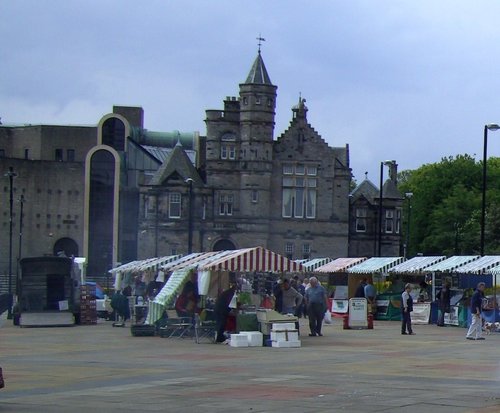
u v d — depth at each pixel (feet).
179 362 104.99
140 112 463.83
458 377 89.04
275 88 378.94
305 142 382.83
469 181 507.30
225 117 378.73
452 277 237.45
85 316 193.06
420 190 507.71
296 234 381.81
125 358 110.73
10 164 410.31
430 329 176.04
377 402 71.31
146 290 202.28
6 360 107.96
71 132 439.63
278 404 70.59
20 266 187.52
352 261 234.38
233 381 85.30
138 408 69.15
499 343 137.59
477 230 451.94
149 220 375.25
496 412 65.92
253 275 254.88
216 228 376.27
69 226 414.41
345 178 385.91
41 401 73.00
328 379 86.89
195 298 151.23
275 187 381.19
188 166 378.53
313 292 152.76
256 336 130.21
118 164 405.39
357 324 175.32
